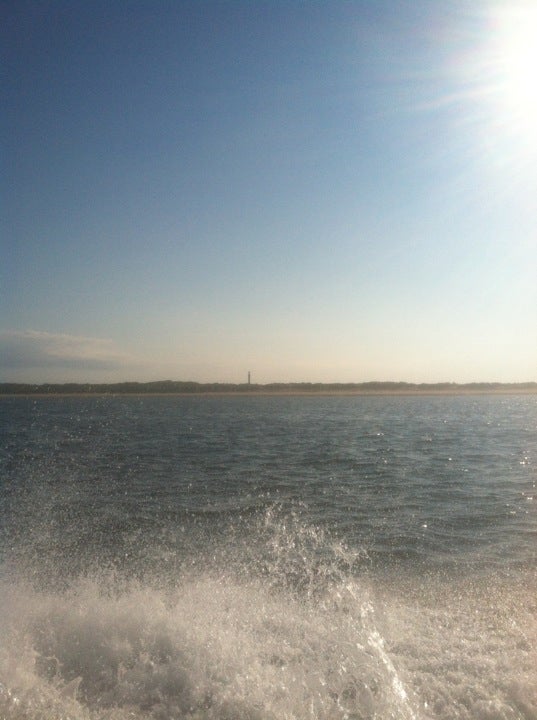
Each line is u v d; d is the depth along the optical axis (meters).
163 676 5.89
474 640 7.06
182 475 22.61
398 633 7.28
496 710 5.41
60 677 5.94
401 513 15.86
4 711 5.15
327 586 9.84
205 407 110.31
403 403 141.50
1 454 29.17
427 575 10.52
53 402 145.62
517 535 13.46
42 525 14.41
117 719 5.25
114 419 64.12
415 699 5.62
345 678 5.98
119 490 19.30
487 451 31.94
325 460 27.50
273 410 95.19
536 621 7.89
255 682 5.83
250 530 14.05
